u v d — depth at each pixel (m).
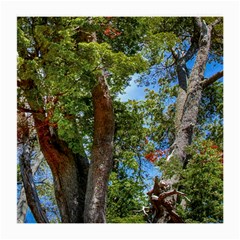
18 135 11.77
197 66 16.34
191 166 13.07
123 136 15.84
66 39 9.93
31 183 11.41
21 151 11.66
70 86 10.32
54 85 10.50
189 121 15.27
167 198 12.79
